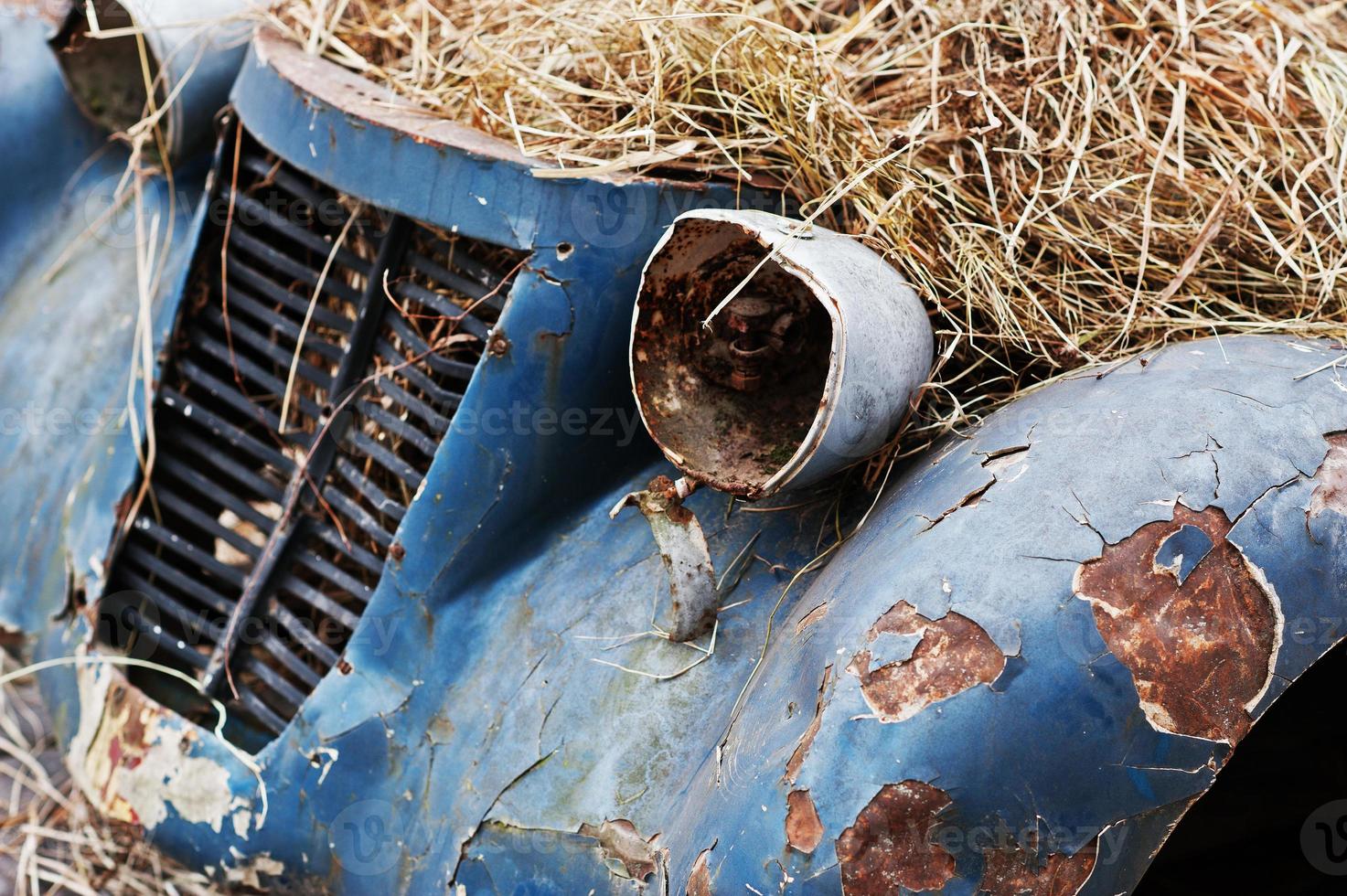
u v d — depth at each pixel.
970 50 2.29
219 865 2.12
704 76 2.12
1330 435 1.59
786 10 2.48
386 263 2.09
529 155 1.99
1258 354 1.73
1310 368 1.70
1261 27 2.56
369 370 2.15
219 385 2.30
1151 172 2.16
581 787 1.80
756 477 1.75
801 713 1.52
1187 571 1.47
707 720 1.77
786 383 1.86
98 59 2.78
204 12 2.57
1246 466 1.54
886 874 1.42
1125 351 1.93
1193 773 1.44
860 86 2.34
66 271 2.89
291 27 2.53
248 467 2.48
